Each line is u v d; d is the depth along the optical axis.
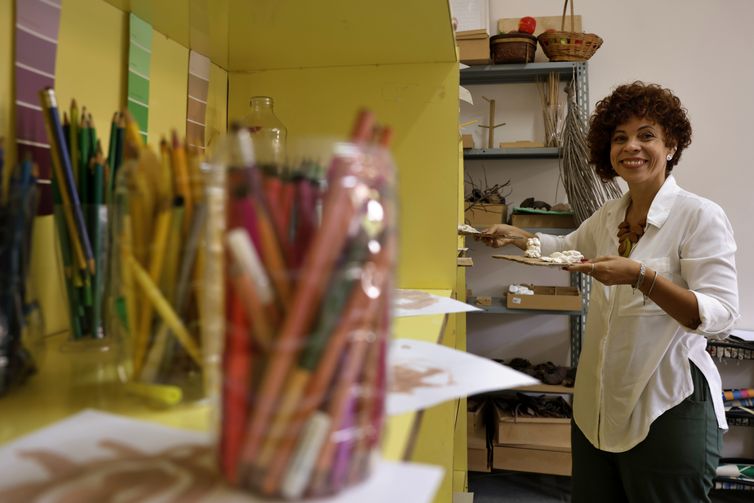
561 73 2.74
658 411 1.50
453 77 1.25
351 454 0.34
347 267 0.33
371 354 0.35
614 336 1.61
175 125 1.07
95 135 0.64
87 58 0.82
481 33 2.62
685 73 2.78
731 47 2.74
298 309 0.32
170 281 0.49
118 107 0.90
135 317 0.50
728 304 1.45
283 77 1.30
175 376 0.49
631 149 1.67
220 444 0.35
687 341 1.51
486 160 2.94
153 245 0.49
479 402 2.74
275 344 0.33
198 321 0.48
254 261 0.33
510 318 2.96
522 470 2.55
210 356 0.41
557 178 2.89
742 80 2.73
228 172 0.34
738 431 2.75
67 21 0.78
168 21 0.95
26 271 0.54
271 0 0.90
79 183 0.62
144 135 0.96
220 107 1.28
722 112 2.75
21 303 0.53
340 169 0.34
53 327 0.74
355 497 0.33
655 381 1.51
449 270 1.26
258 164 0.36
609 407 1.61
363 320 0.34
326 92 1.29
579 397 1.77
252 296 0.33
